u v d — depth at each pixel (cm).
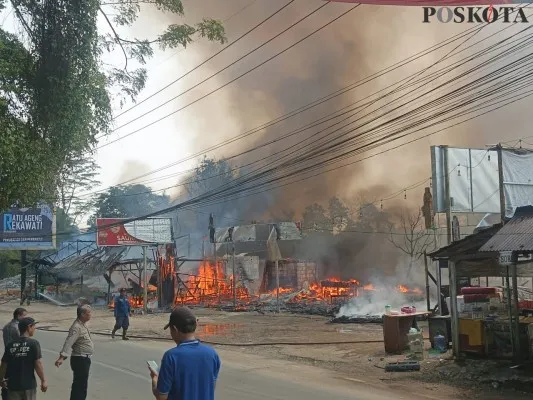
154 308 3494
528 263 1245
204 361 411
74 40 906
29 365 683
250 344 1728
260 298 3550
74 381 833
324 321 2367
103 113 995
